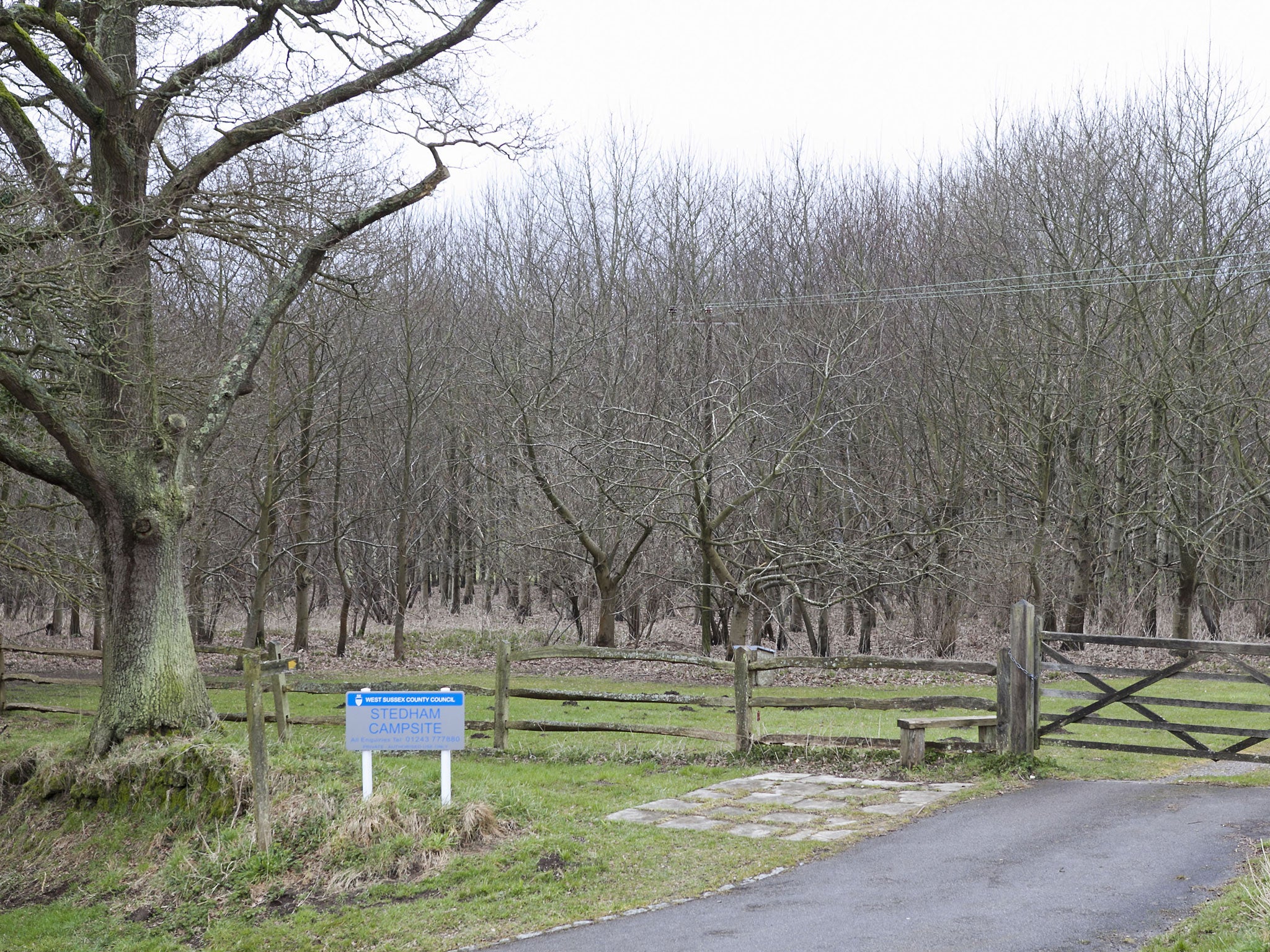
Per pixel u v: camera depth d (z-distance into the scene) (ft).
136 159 42.50
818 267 96.89
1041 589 85.05
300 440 94.12
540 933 22.84
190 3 43.93
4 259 37.88
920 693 69.10
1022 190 87.10
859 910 22.12
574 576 98.94
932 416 90.07
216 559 99.55
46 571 56.65
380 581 117.50
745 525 89.15
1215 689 66.08
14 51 41.75
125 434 42.09
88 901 30.89
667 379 91.71
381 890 26.76
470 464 104.17
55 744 40.70
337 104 46.19
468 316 109.91
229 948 25.36
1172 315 86.63
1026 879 23.35
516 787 33.22
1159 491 85.05
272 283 57.26
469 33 46.16
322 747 37.50
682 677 79.36
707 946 20.80
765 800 31.91
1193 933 19.25
